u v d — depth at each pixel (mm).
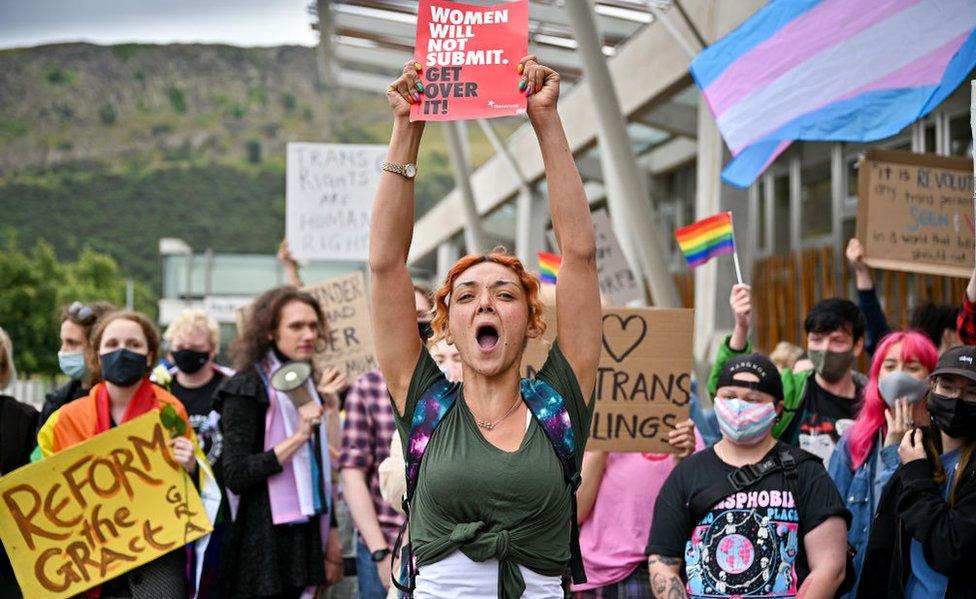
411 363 3318
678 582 4344
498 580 3055
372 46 19859
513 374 3252
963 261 6047
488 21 3354
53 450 5199
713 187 13812
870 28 5910
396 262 3297
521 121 23281
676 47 13844
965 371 3971
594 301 3312
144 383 5391
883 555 4285
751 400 4422
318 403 5574
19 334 57406
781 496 4270
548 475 3111
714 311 13508
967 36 5465
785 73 6305
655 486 5043
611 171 13898
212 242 163125
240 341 5738
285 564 5465
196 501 5184
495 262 3287
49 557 5000
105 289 76375
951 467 4109
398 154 3307
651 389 5078
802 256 14109
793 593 4199
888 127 5742
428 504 3150
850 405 5434
